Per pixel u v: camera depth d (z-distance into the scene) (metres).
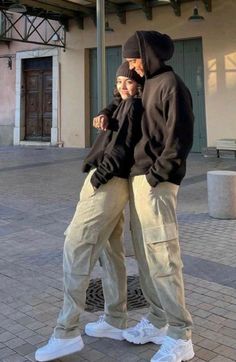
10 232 5.90
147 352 2.78
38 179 10.17
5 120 19.33
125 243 4.79
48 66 18.23
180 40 15.14
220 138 14.52
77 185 9.39
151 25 15.37
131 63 2.66
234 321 3.24
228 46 14.09
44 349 2.62
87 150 16.36
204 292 3.81
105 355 2.75
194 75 15.05
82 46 17.02
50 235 5.74
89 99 17.33
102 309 3.46
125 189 2.68
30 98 18.78
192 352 2.65
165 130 2.50
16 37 18.59
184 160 2.46
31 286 3.98
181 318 2.60
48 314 3.39
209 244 5.25
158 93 2.48
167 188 2.54
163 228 2.54
